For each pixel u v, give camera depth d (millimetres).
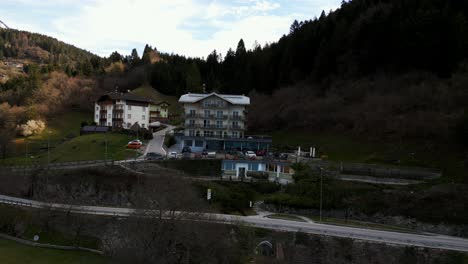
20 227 42312
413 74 83375
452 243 35938
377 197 47656
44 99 118500
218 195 48031
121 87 151250
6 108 107125
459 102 66812
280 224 39594
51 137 97500
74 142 79625
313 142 79500
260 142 77625
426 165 57500
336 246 34938
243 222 37844
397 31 87812
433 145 62750
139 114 102750
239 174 59844
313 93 98688
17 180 55750
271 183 54906
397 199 46719
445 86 73250
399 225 44281
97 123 106688
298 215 47062
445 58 81188
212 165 59344
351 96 88750
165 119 120875
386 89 83812
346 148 71938
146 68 168250
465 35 79000
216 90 123062
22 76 139000
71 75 151500
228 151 71688
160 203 34656
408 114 72188
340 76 98188
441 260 32594
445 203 44250
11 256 35594
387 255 33656
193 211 35156
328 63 102312
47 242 39844
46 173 54688
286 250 35625
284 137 87375
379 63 93000
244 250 35188
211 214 37750
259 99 108188
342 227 40250
